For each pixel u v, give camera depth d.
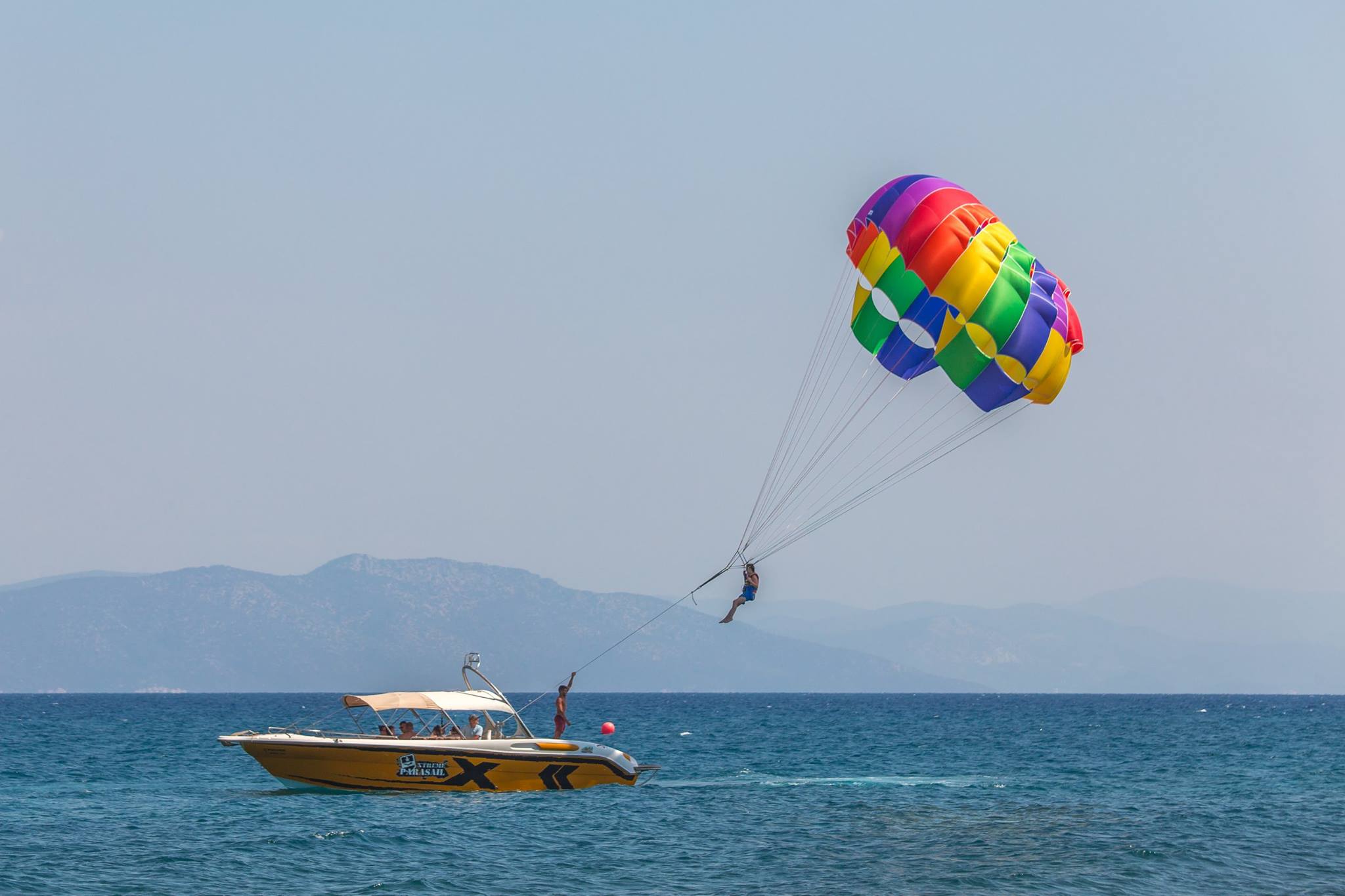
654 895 48.31
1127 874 52.78
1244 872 53.47
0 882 49.69
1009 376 62.41
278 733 72.19
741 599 59.66
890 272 63.81
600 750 75.56
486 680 75.31
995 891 49.25
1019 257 63.38
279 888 49.03
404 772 72.19
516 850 56.81
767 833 62.59
